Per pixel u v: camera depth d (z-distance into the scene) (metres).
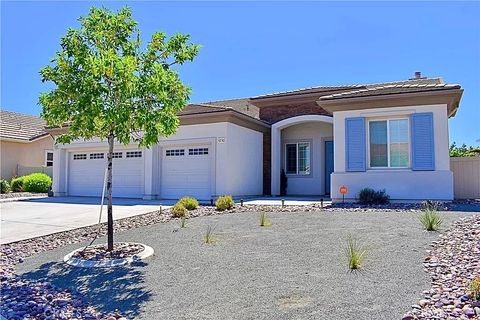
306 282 5.10
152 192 17.70
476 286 4.16
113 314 4.43
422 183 12.72
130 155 18.84
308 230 8.42
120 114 6.41
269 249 6.92
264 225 9.24
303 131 20.20
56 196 20.94
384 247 6.63
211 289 5.03
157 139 6.94
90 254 7.06
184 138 17.19
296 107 20.11
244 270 5.75
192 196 17.08
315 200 15.88
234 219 10.39
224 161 16.28
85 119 6.45
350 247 6.27
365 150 13.48
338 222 9.19
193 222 10.13
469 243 6.61
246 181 17.97
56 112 6.50
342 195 13.60
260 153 19.59
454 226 8.11
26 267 6.57
